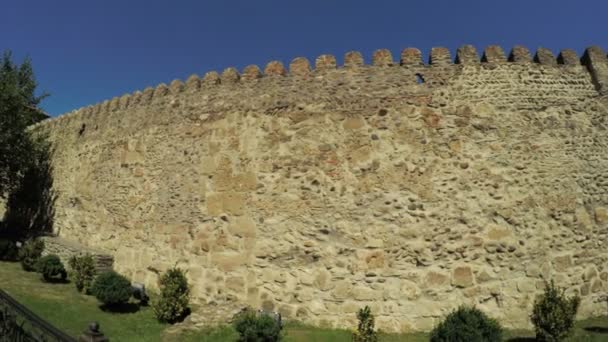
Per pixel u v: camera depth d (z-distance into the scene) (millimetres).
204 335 9203
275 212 10805
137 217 13422
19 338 6129
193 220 11898
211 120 12242
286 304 10320
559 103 10758
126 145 14531
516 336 9156
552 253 10055
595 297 10203
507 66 10812
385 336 9422
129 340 9148
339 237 10227
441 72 10758
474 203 10086
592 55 11219
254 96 11758
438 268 9836
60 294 11820
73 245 15555
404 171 10273
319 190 10570
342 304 9938
